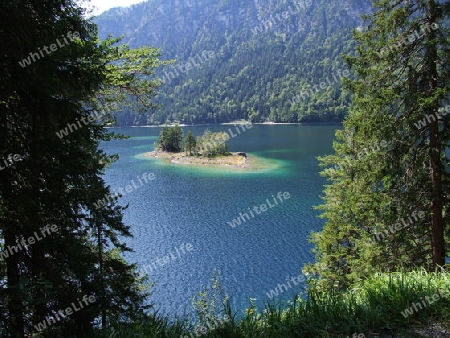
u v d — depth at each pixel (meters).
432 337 4.79
